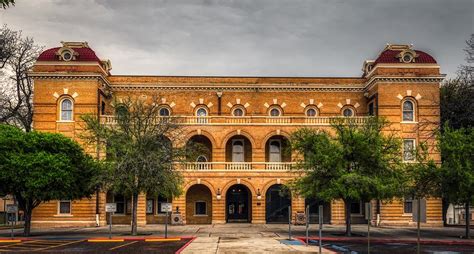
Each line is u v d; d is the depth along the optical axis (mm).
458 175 36500
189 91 56938
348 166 38719
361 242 34438
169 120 43719
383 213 51219
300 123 52500
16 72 57125
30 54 58031
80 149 40031
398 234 40906
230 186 51688
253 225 49875
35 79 51688
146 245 31734
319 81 57750
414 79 52719
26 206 39125
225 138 52250
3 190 37156
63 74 51406
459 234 41406
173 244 32344
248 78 57656
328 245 31844
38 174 36125
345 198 38594
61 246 31297
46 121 51281
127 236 37406
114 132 38719
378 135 39469
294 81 57656
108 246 31172
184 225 50375
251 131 52438
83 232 42219
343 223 52219
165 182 37781
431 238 37531
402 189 38562
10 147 37000
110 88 56219
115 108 40875
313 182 38438
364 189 36656
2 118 54969
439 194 38438
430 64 52812
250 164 52031
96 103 51500
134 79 56938
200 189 53875
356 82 57688
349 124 40906
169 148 39750
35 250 28969
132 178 37281
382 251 29094
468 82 52781
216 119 52375
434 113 52500
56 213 50375
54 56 52250
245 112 56906
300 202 52250
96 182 37312
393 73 52688
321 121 52656
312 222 53250
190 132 52062
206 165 51844
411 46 54406
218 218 51438
